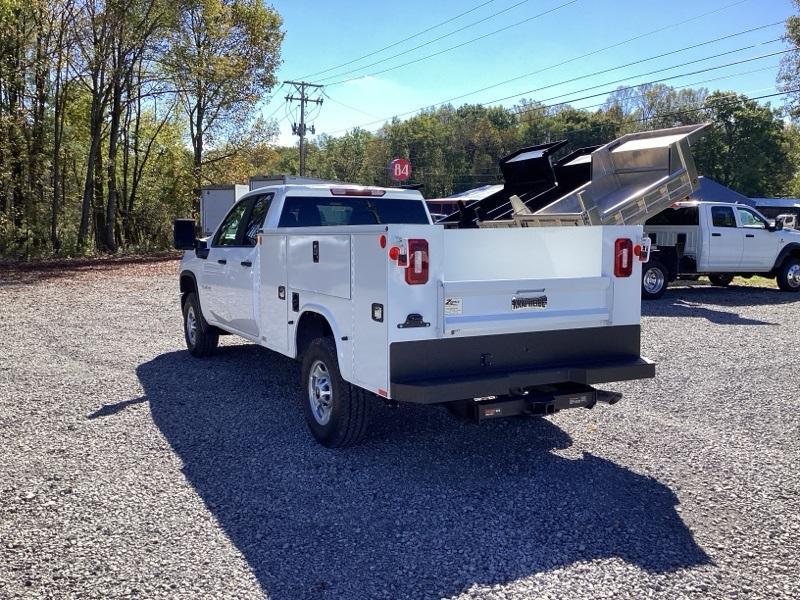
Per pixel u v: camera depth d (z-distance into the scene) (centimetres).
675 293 1573
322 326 537
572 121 8556
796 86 3284
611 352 498
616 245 496
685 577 332
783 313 1238
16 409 606
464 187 9662
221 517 396
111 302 1370
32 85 2762
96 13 2725
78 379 720
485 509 409
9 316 1177
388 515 401
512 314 458
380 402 505
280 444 524
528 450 515
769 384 710
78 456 491
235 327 704
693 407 628
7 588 316
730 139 7688
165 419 583
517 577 331
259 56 3559
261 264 620
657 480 456
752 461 491
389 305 420
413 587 322
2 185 2698
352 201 679
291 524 388
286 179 1872
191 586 321
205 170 3728
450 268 452
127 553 351
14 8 2508
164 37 2939
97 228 3269
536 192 1109
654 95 8594
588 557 351
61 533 372
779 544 367
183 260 861
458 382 426
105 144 3262
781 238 1562
